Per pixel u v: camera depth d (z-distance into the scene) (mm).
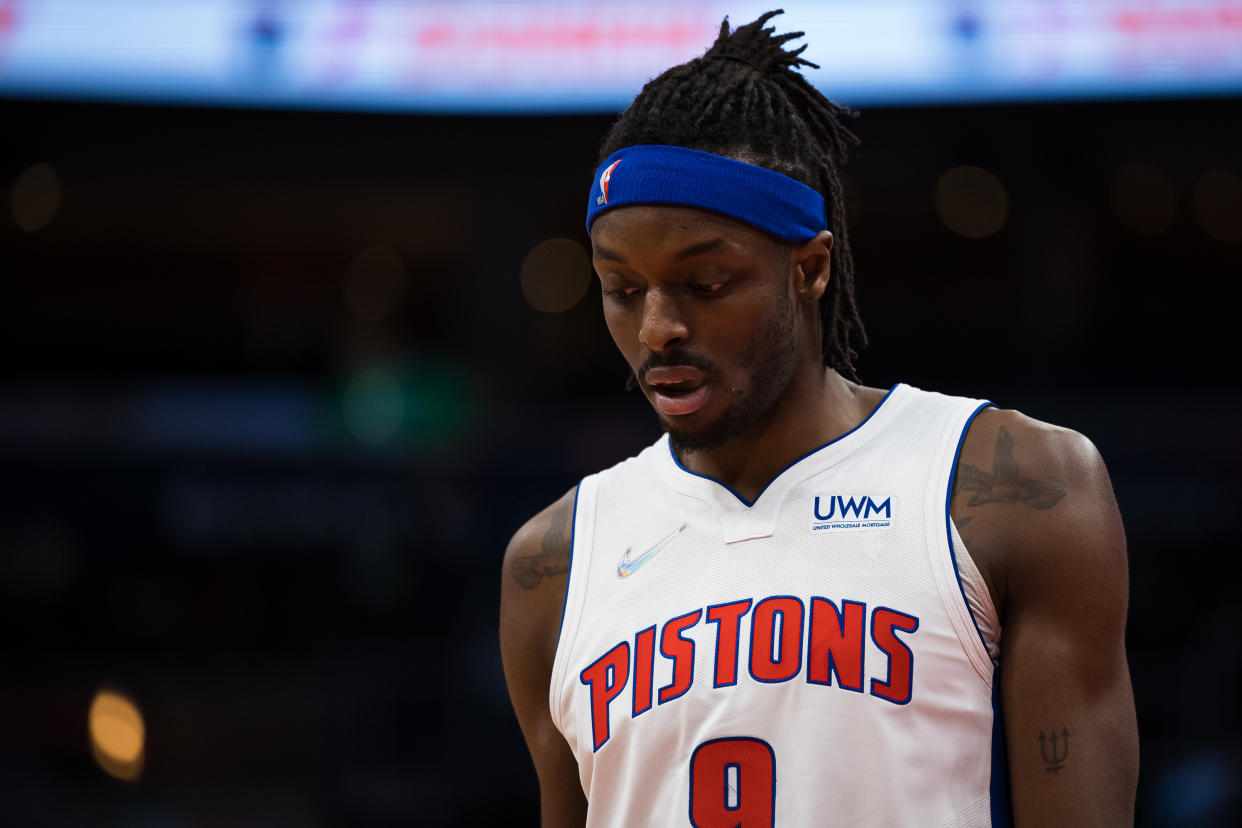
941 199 31062
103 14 18922
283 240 35250
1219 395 31453
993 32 18625
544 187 25797
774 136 4074
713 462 4316
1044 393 29328
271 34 19219
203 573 20453
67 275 35094
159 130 22359
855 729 3783
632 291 4043
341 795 16438
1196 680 17500
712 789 3889
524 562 4656
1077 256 30281
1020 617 3867
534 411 23141
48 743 17312
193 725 17438
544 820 4629
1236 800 14672
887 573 3924
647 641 4141
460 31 19500
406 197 31531
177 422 22219
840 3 18672
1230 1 18625
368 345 34562
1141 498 20578
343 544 20609
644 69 19172
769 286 3965
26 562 20531
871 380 33344
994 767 3814
